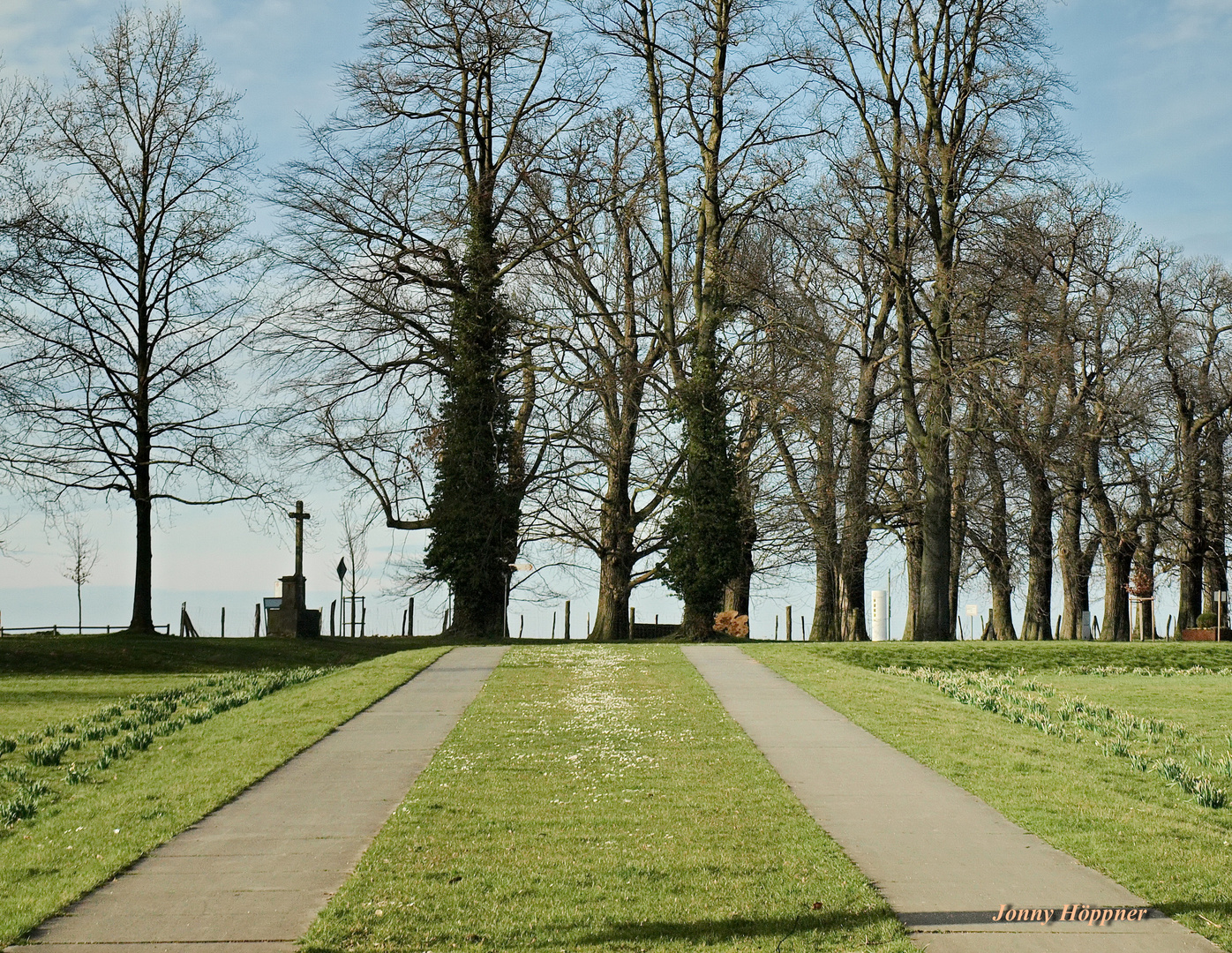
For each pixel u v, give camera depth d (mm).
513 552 35500
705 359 33188
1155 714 18969
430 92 35406
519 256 34438
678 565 32906
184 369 35031
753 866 9070
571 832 10094
